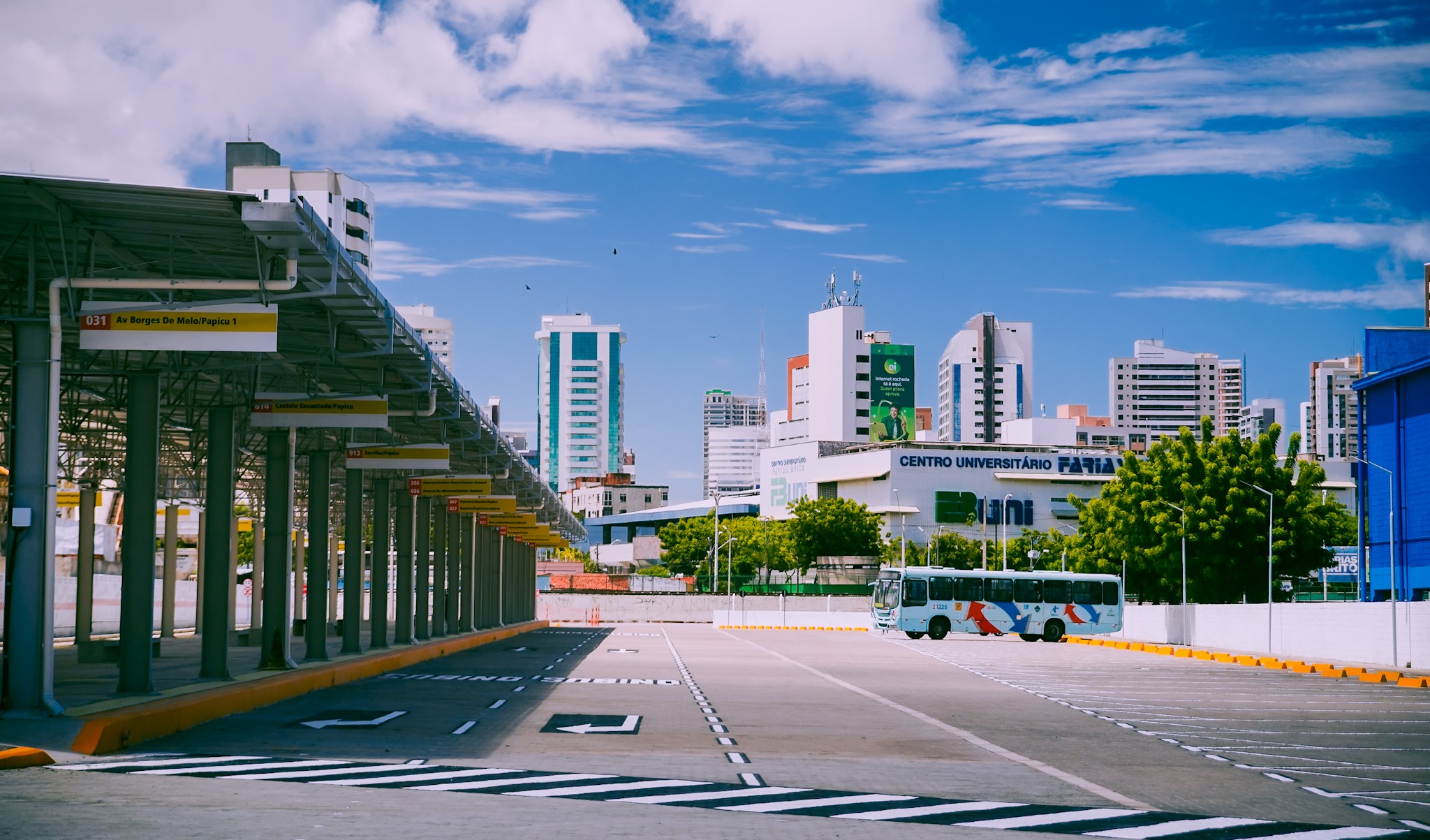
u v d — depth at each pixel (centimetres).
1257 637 5497
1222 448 8125
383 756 1659
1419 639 4300
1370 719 2534
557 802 1302
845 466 16562
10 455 1883
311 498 3709
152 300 2259
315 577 3684
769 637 7462
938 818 1260
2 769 1467
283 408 3028
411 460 3919
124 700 2203
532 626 8750
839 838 1135
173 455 4856
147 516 2395
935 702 2830
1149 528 8250
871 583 13375
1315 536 7869
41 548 1877
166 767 1512
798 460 17575
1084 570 9988
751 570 15475
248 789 1339
